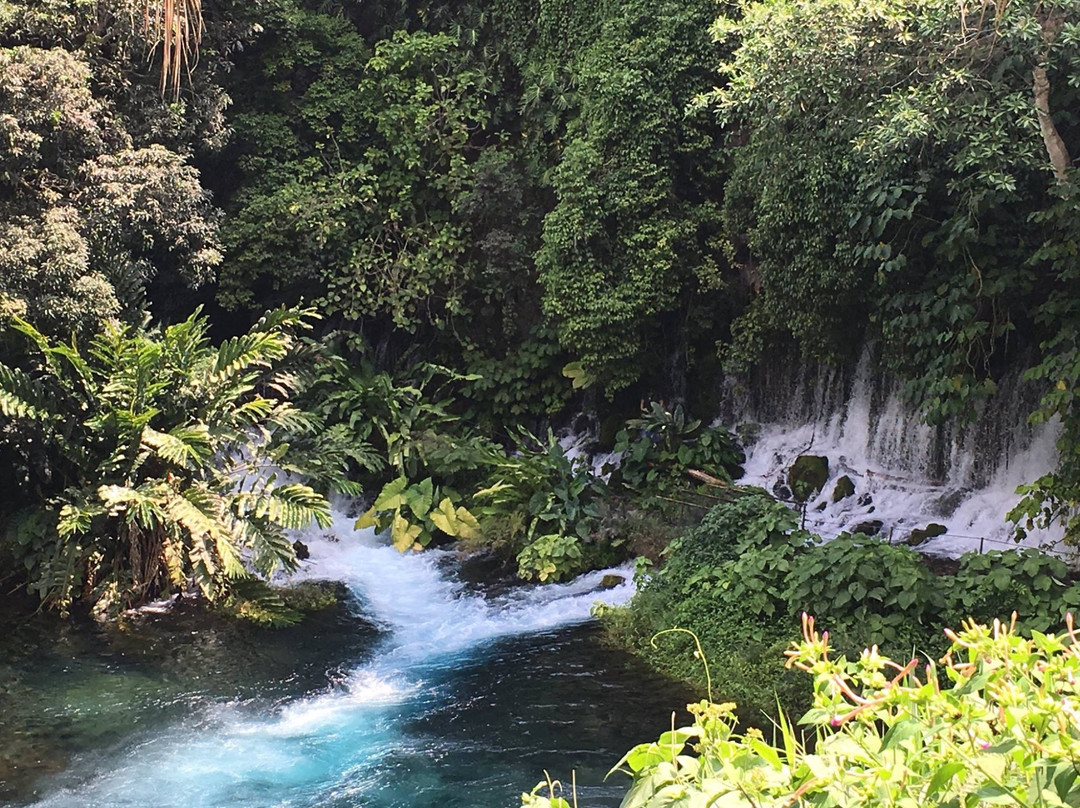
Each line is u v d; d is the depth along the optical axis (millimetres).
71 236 10086
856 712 2123
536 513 11945
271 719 7512
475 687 8141
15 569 10359
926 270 10445
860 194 10297
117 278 11016
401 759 6742
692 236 13352
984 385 10008
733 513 9453
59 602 9664
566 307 13578
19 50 10297
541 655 8867
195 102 13234
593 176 13383
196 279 12523
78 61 10883
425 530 12594
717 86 13430
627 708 7613
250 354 10617
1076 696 1993
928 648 7355
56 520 10375
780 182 11250
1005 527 10375
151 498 9453
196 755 6848
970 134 8414
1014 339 10820
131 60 12500
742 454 13539
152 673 8430
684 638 8633
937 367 10180
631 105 13156
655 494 12773
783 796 2078
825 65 8594
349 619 10125
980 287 9719
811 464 12352
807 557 8281
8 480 11102
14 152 10109
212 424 10406
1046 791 1844
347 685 8242
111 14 11758
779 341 13508
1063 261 9023
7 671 8367
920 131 7930
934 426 11531
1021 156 8469
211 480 10617
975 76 8164
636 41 13359
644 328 13797
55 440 10070
